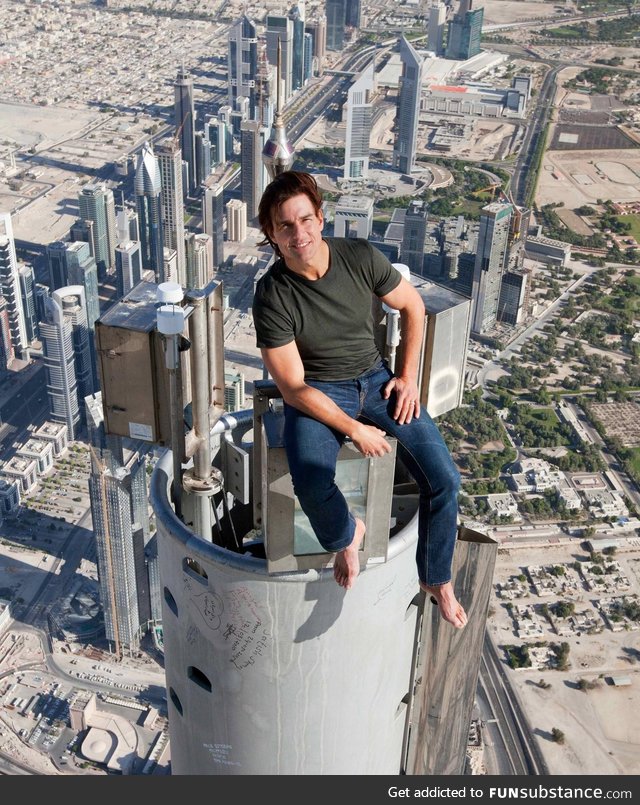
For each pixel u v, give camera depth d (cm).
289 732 505
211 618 477
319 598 458
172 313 479
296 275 436
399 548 464
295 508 428
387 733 551
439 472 449
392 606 489
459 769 599
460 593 538
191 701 526
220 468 558
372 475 433
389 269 450
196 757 549
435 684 568
